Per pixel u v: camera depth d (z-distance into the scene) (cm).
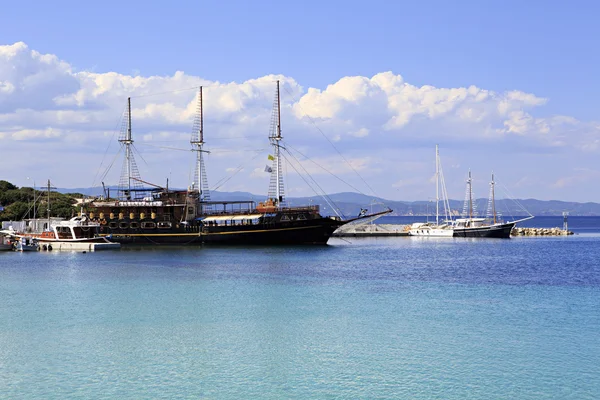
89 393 3444
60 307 5709
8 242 13538
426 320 5125
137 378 3678
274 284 7219
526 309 5616
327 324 4988
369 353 4156
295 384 3569
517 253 13038
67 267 9269
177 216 14125
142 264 9662
